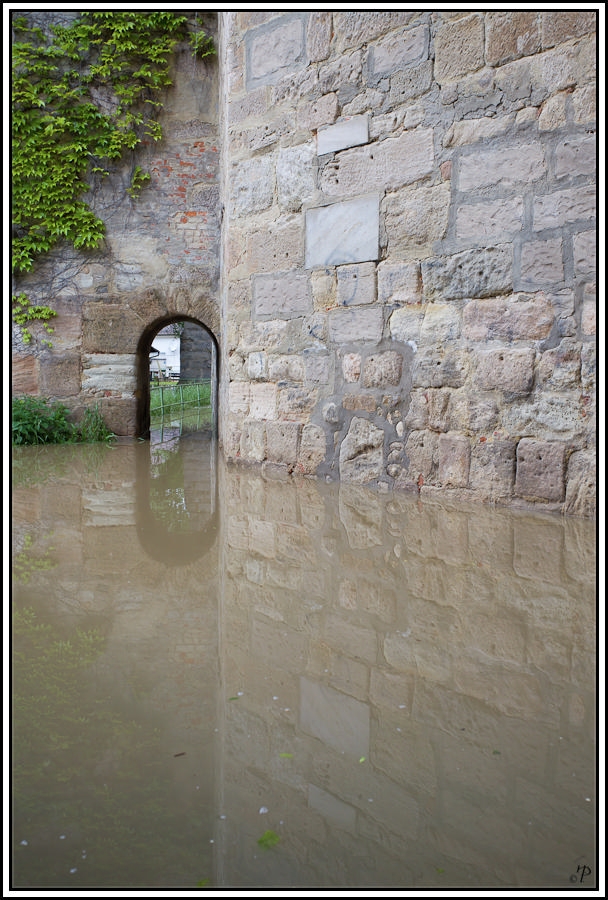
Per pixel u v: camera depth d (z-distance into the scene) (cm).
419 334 396
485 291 364
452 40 373
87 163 809
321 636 174
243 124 504
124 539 290
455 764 113
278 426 488
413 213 396
